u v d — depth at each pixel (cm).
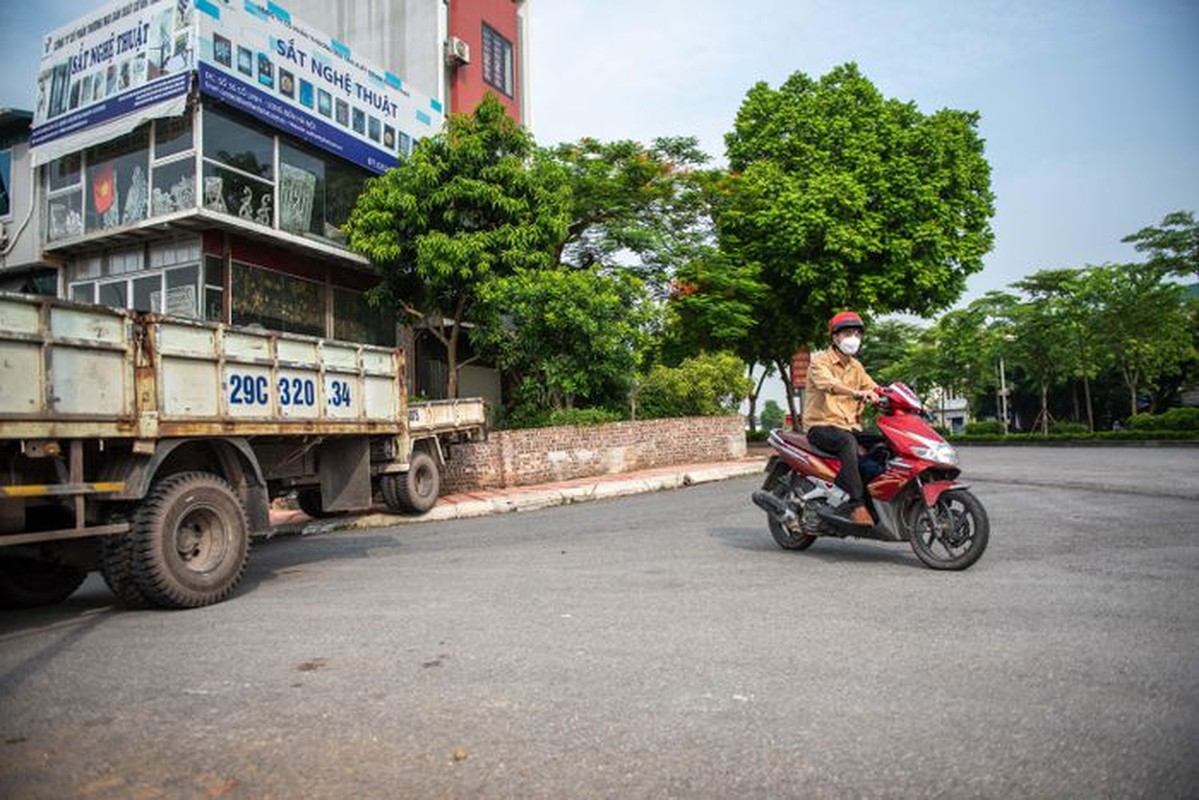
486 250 1582
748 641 393
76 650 427
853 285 2158
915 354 4988
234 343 649
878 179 2138
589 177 1895
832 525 634
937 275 2161
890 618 430
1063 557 592
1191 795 225
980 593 483
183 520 545
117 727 302
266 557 798
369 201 1586
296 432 725
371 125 1717
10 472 490
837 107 2267
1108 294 3506
